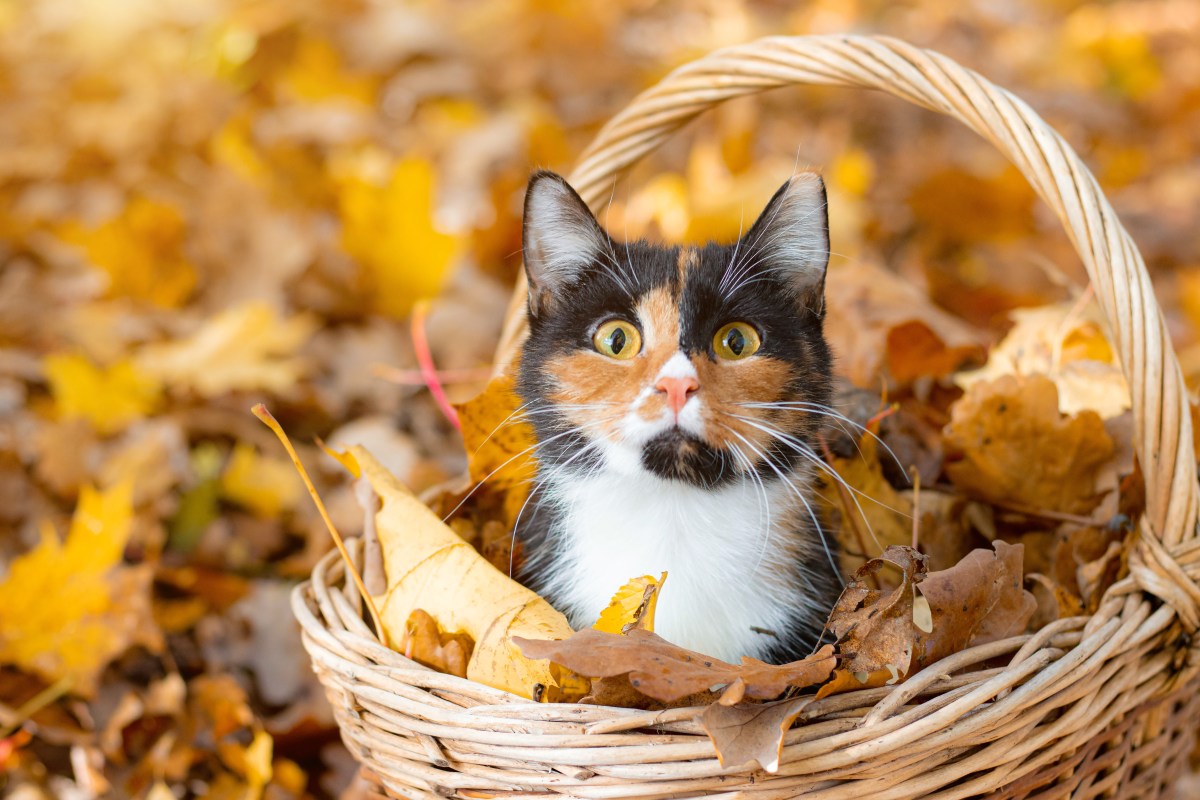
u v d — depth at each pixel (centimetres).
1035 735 74
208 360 110
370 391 115
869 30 221
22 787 88
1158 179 174
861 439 86
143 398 109
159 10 197
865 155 164
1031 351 93
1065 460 85
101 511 91
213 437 110
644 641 72
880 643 73
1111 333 78
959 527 86
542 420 82
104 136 160
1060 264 138
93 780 88
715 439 78
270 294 123
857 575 74
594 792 72
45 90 180
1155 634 76
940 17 237
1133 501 83
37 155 158
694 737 72
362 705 76
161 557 102
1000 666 76
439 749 75
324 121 164
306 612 78
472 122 165
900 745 71
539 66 191
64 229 128
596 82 191
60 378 107
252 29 188
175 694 90
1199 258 147
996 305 121
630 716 71
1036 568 85
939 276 128
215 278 125
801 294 83
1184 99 199
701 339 80
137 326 118
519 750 72
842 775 72
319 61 176
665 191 128
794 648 81
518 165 150
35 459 106
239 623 97
